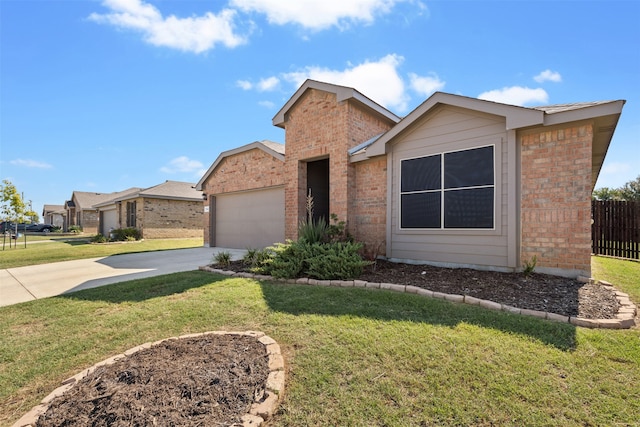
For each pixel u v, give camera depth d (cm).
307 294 499
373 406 234
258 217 1234
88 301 516
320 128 951
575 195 546
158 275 718
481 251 640
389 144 792
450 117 687
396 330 352
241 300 485
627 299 439
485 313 394
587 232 535
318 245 666
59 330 402
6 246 1742
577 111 526
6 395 272
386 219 809
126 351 327
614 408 224
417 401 238
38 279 738
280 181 1106
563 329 341
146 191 2000
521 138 599
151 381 254
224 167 1366
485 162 637
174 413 219
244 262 811
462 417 220
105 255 1173
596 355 291
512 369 271
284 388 257
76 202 3731
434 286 527
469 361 285
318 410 232
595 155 791
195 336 355
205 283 604
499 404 231
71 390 257
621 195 2277
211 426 208
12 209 2233
